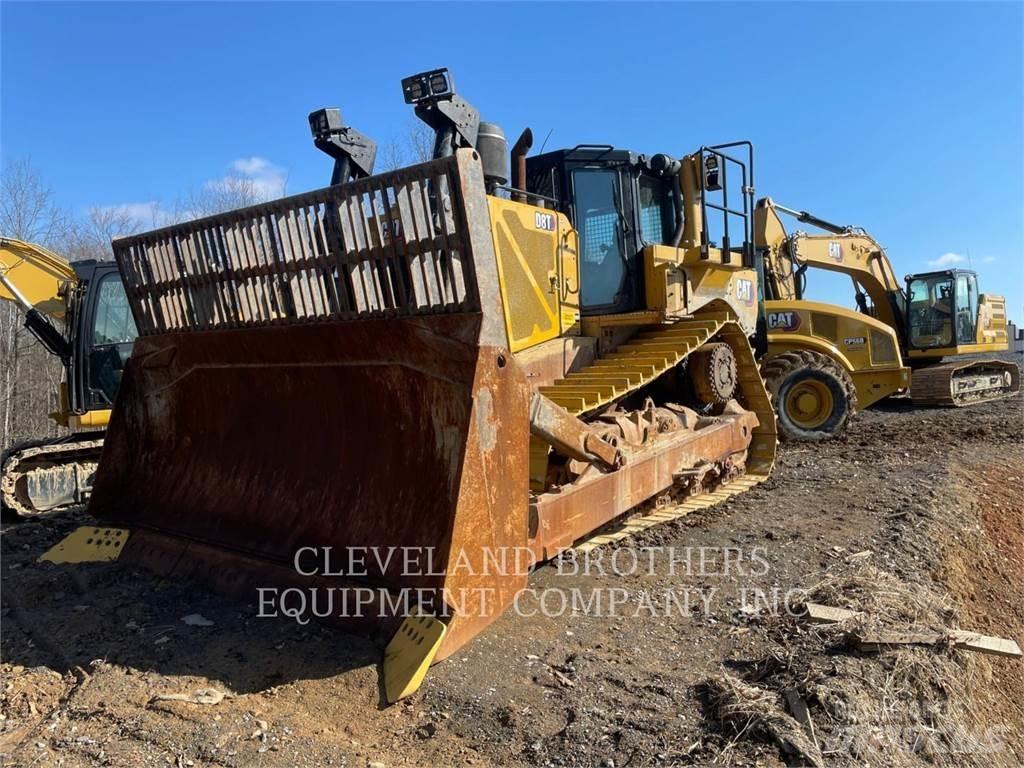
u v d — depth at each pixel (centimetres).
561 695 343
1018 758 376
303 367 440
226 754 297
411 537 379
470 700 334
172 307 495
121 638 392
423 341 375
